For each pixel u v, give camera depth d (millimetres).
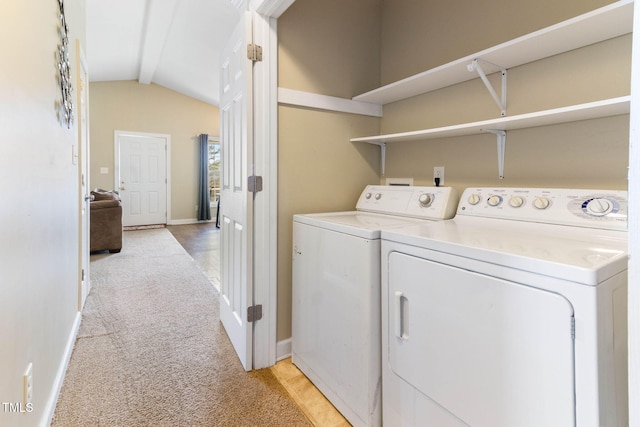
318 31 1996
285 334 1944
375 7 2268
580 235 1169
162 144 7152
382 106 2293
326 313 1570
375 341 1317
